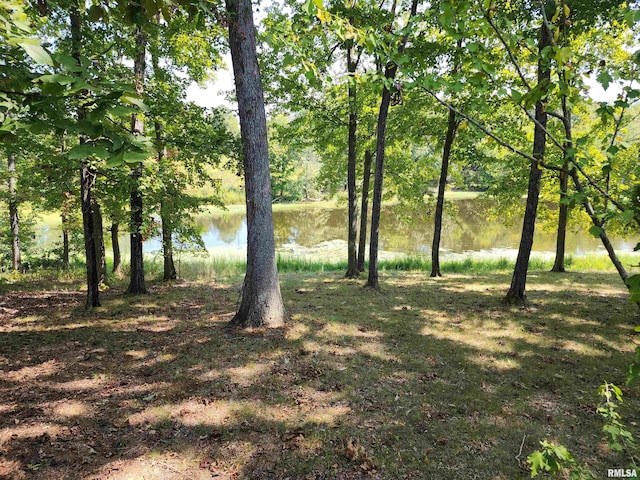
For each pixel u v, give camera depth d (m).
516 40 1.56
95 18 1.85
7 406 4.04
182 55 10.18
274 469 3.11
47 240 21.42
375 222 9.78
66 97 1.41
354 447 3.32
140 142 1.37
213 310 7.96
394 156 13.45
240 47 5.94
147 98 8.00
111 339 6.16
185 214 10.66
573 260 14.30
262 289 6.56
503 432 3.58
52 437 3.50
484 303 8.26
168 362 5.17
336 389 4.40
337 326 6.61
